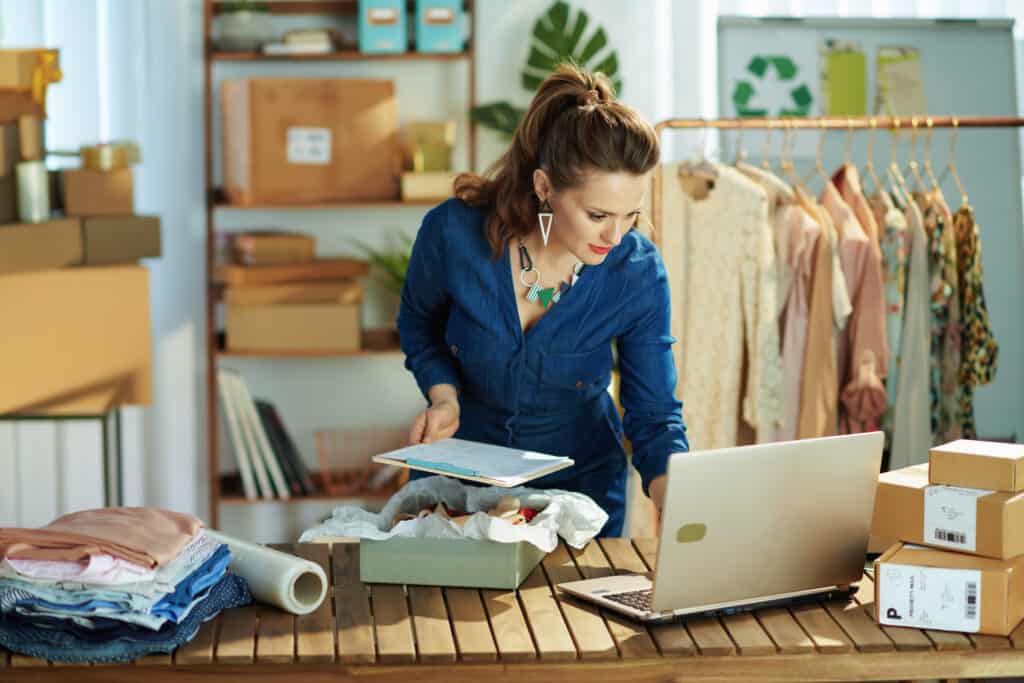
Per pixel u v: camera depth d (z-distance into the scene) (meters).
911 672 1.82
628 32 4.49
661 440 2.30
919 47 4.32
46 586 1.80
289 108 4.23
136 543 1.85
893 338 3.45
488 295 2.32
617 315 2.32
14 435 4.43
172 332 4.50
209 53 4.32
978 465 1.90
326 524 2.12
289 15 4.47
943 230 3.44
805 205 3.42
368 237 4.61
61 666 1.78
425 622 1.90
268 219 4.57
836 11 4.34
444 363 2.46
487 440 2.46
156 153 4.41
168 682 1.79
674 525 1.82
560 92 2.13
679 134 4.43
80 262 3.65
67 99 4.26
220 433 4.63
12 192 3.57
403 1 4.28
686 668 1.81
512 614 1.93
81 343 3.67
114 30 4.31
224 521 4.64
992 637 1.83
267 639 1.84
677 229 3.47
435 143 4.30
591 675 1.80
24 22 4.18
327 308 4.25
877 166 4.30
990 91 4.32
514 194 2.23
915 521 1.93
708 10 4.42
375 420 4.68
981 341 3.48
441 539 2.04
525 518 2.14
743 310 3.40
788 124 3.32
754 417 3.39
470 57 4.35
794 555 1.94
